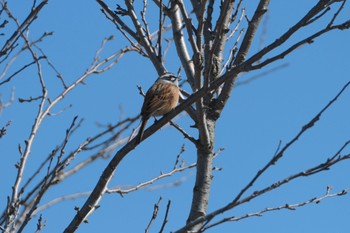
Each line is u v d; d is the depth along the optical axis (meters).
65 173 12.77
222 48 12.81
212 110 12.25
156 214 9.72
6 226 9.91
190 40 10.50
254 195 7.92
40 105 12.55
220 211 8.04
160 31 12.19
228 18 13.04
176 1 10.35
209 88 10.32
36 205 9.55
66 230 10.62
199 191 11.48
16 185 10.55
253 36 12.99
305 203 9.07
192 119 12.09
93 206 10.70
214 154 12.12
